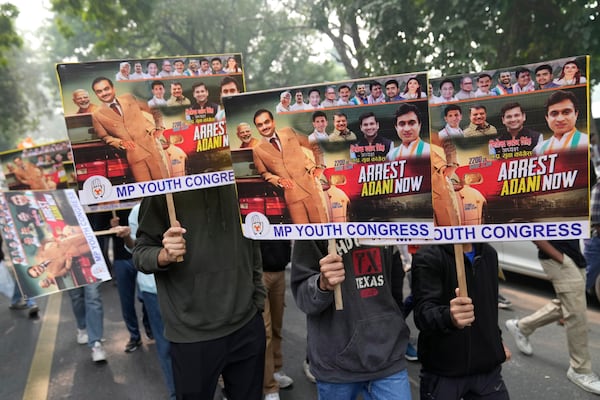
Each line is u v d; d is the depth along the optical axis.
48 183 4.88
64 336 5.15
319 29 9.48
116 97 2.01
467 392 2.08
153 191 2.05
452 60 6.61
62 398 3.66
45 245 2.36
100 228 4.41
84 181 1.99
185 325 2.12
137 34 17.64
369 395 2.04
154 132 2.05
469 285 1.97
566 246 3.22
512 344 4.02
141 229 2.23
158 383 3.82
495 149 1.65
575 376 3.30
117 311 5.99
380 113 1.71
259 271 2.45
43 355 4.60
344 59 11.42
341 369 1.96
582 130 1.57
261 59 20.02
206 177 2.11
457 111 1.67
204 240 2.17
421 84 1.67
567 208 1.61
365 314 1.97
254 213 1.88
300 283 2.02
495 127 1.65
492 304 2.01
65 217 2.47
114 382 3.88
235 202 2.25
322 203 1.80
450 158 1.69
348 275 1.99
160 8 15.64
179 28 17.98
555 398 3.14
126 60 2.01
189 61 2.09
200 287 2.14
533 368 3.57
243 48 18.42
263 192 1.86
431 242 1.72
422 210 1.71
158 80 2.05
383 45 7.29
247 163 1.86
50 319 5.88
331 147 1.77
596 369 3.50
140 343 4.64
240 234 2.25
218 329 2.14
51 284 2.31
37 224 2.38
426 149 1.68
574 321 3.25
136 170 2.03
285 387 3.53
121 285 4.42
